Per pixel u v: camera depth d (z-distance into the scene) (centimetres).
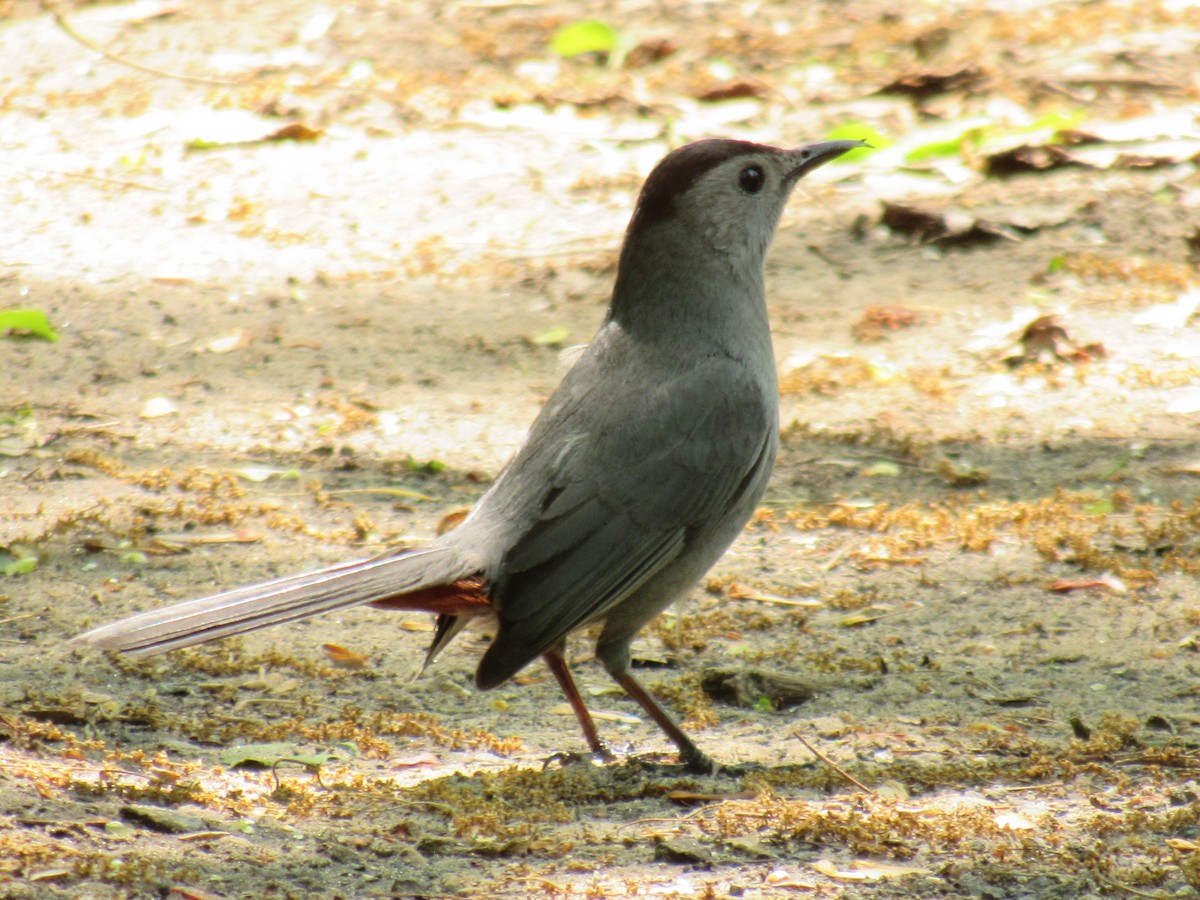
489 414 1256
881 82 1847
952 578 1007
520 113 1798
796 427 1238
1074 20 1967
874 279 1470
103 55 1931
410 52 1942
